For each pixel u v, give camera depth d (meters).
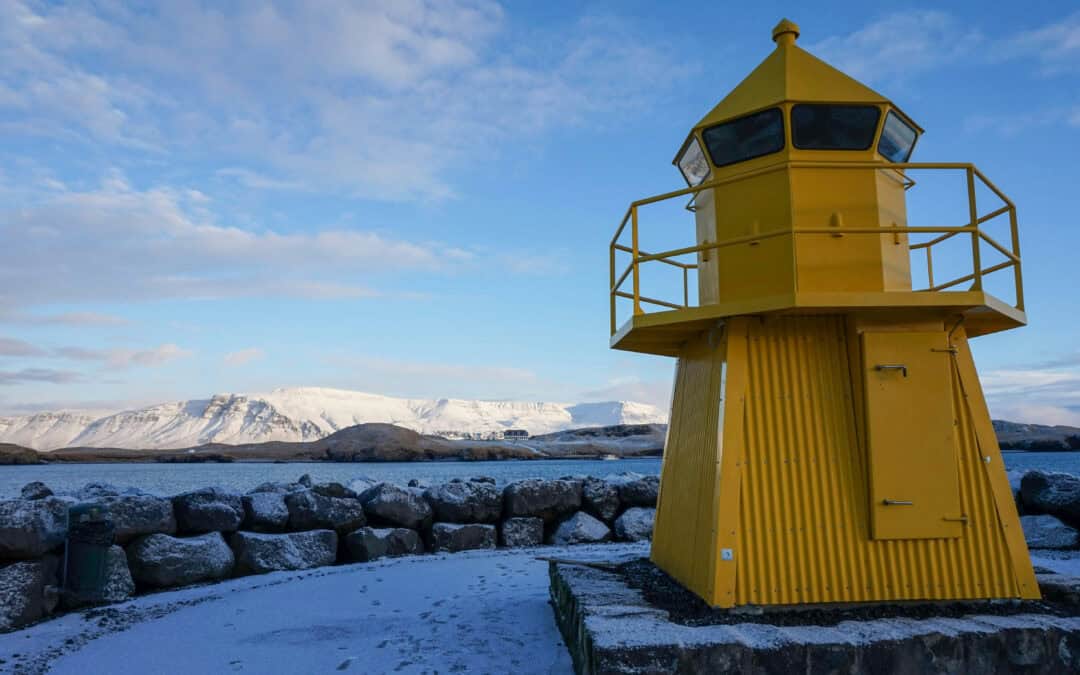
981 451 6.54
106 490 12.29
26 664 6.92
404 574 11.10
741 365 6.66
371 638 7.64
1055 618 5.82
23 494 11.02
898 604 6.25
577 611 6.31
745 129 7.05
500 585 10.27
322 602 9.32
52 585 8.99
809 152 6.90
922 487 6.34
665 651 5.07
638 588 7.05
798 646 5.20
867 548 6.30
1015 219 7.25
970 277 7.39
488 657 6.92
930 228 6.45
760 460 6.45
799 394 6.60
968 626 5.62
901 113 7.05
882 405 6.45
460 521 13.84
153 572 10.12
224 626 8.22
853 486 6.42
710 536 6.40
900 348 6.54
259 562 11.34
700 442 7.15
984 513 6.41
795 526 6.32
